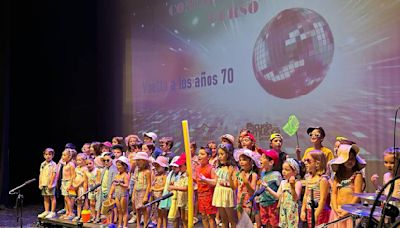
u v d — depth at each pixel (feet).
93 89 34.24
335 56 21.43
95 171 22.97
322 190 13.26
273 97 24.03
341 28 21.22
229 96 26.14
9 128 32.58
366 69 20.35
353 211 8.91
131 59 31.58
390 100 19.54
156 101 30.12
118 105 32.35
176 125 28.89
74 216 23.75
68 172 24.11
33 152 33.83
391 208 7.85
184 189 17.75
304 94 22.67
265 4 24.41
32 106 33.76
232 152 17.01
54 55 34.17
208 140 27.07
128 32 31.76
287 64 23.36
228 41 26.25
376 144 19.94
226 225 16.99
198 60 27.81
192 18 28.19
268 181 15.80
